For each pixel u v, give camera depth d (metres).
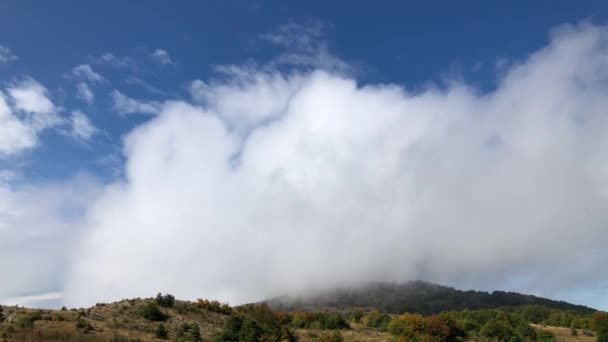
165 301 100.06
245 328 82.62
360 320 164.12
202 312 101.44
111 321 79.38
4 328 61.28
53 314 77.06
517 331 143.12
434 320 126.31
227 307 110.88
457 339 130.25
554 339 141.50
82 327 68.56
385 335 124.88
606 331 139.75
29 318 67.44
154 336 72.62
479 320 157.00
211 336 80.38
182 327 81.00
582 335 158.12
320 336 104.44
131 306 93.75
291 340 94.75
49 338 57.44
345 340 110.94
